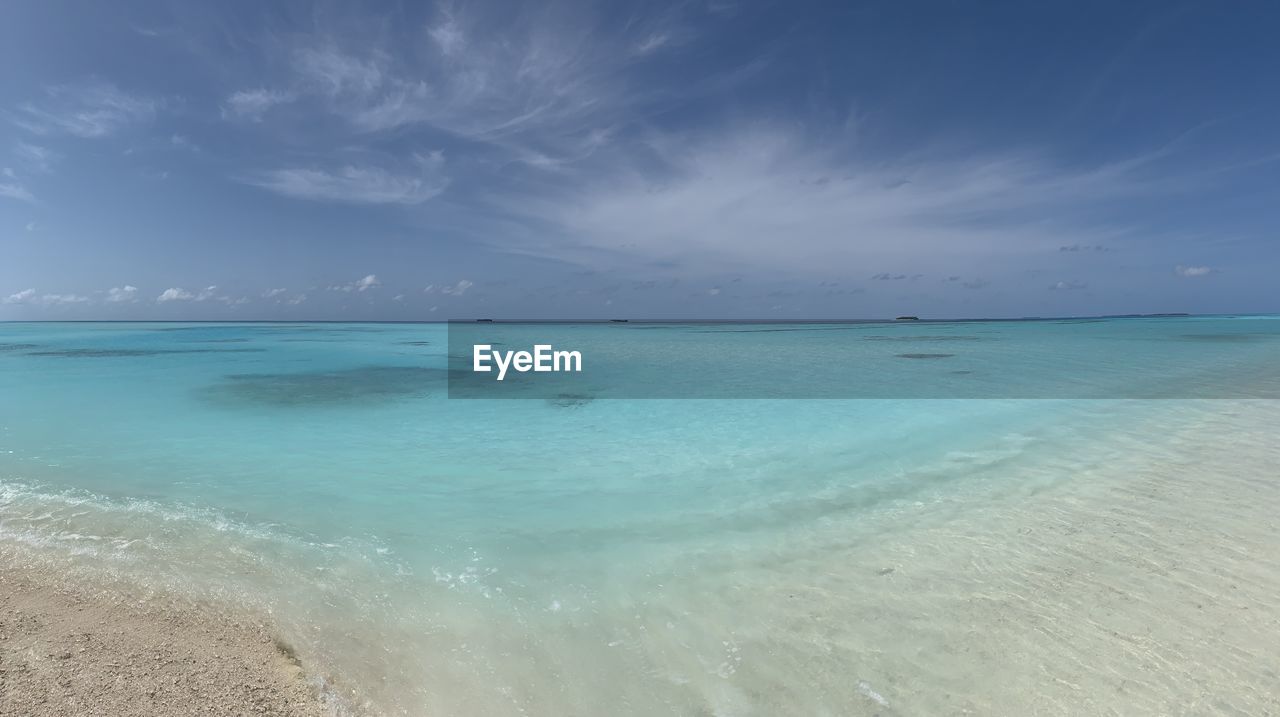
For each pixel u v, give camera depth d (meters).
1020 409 10.81
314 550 4.68
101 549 4.65
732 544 4.81
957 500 5.78
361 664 3.25
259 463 7.36
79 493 6.03
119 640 3.40
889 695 2.94
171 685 2.99
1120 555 4.41
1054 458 7.26
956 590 3.96
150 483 6.43
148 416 10.87
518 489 6.27
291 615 3.73
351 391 14.62
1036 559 4.39
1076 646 3.28
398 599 3.93
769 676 3.11
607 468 7.12
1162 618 3.53
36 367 20.55
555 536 4.99
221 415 11.00
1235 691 2.88
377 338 46.47
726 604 3.85
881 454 7.67
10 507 5.59
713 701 2.93
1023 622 3.54
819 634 3.48
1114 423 9.34
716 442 8.53
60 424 10.02
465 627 3.62
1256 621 3.46
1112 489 5.97
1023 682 3.00
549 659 3.30
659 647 3.40
